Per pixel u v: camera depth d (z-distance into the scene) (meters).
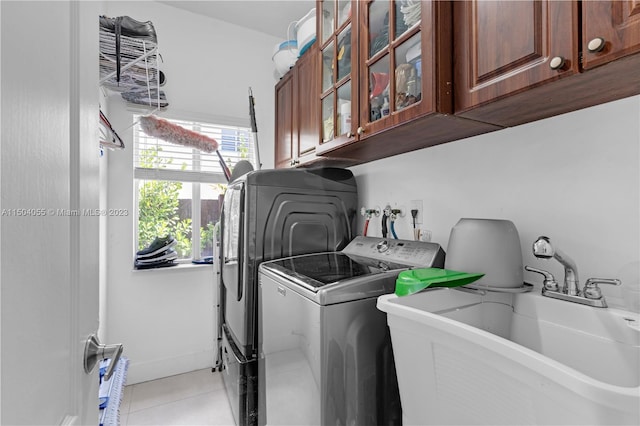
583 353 0.76
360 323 1.06
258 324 1.54
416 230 1.50
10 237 0.32
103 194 2.00
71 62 0.50
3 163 0.31
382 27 1.18
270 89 2.81
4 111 0.31
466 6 0.88
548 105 0.88
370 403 1.07
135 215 2.43
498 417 0.58
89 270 0.57
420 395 0.77
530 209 1.05
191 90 2.49
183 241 2.59
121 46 1.78
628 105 0.83
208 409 1.93
